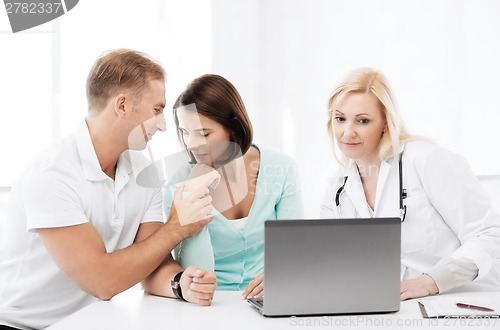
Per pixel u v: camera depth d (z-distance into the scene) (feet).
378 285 4.87
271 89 12.98
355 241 4.82
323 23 12.87
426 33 12.59
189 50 12.55
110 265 5.52
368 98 6.30
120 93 5.89
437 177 6.15
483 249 5.63
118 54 6.07
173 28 12.48
